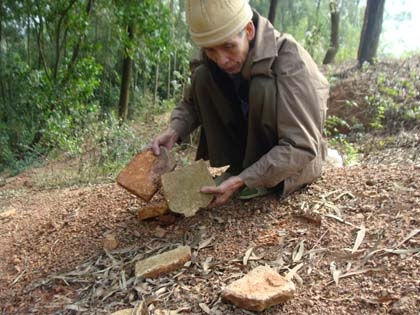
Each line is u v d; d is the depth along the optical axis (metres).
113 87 11.55
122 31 7.41
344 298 1.38
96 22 8.90
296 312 1.37
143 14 6.84
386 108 5.06
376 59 6.76
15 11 7.81
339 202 1.94
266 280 1.46
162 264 1.71
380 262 1.50
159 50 7.34
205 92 2.05
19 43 9.98
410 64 6.52
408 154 3.62
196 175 1.87
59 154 6.29
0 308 1.75
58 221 2.41
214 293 1.53
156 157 2.02
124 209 2.33
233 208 2.06
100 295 1.67
